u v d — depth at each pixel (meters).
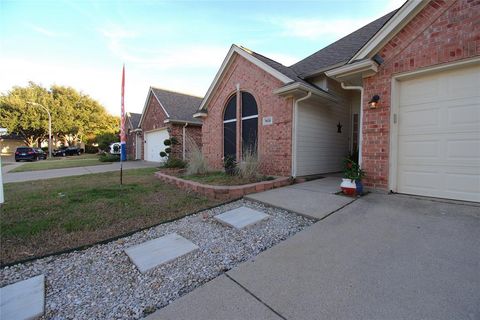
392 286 1.95
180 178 6.96
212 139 9.75
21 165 15.16
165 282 2.22
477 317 1.58
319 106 7.71
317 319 1.63
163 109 14.87
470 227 2.99
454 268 2.16
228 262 2.55
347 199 4.48
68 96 31.84
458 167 4.03
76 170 11.57
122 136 6.71
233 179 6.39
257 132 7.84
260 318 1.67
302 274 2.19
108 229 3.50
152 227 3.60
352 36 9.48
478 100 3.82
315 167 7.63
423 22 4.19
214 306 1.81
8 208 4.49
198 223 3.76
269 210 4.25
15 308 1.84
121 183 6.88
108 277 2.33
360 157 5.12
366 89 4.98
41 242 3.07
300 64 9.35
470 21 3.74
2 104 26.11
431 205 3.88
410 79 4.51
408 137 4.55
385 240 2.77
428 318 1.60
